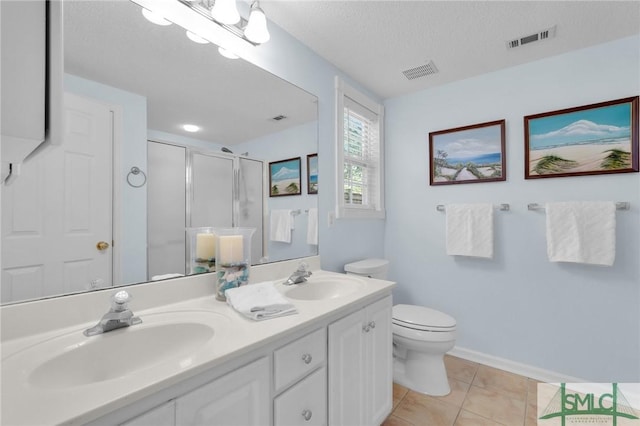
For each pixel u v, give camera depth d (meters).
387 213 2.76
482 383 2.00
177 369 0.70
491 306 2.24
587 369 1.90
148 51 1.23
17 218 0.90
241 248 1.31
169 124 1.31
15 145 0.44
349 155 2.38
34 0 0.41
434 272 2.50
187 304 1.21
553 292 2.01
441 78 2.36
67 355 0.81
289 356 1.00
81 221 1.04
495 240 2.22
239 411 0.84
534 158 2.06
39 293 0.93
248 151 1.63
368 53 2.00
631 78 1.79
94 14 1.08
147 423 0.65
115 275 1.12
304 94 1.92
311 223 1.98
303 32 1.79
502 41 1.86
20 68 0.39
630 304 1.78
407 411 1.71
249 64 1.60
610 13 1.59
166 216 1.28
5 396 0.60
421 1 1.51
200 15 1.36
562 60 1.99
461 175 2.36
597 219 1.79
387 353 1.57
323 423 1.14
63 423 0.53
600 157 1.86
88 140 1.06
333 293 1.66
